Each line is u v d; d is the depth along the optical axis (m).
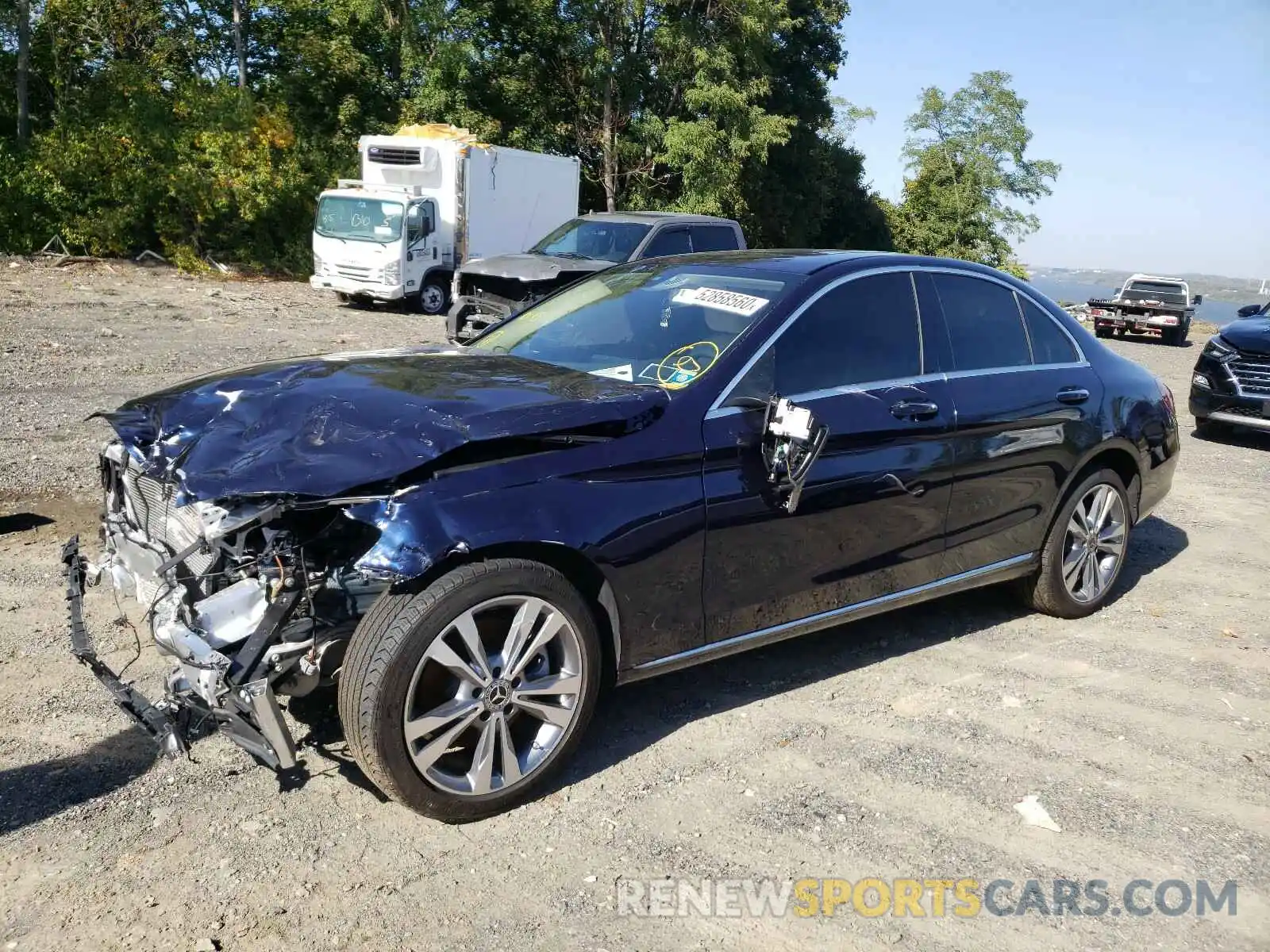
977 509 4.45
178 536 3.27
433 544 2.87
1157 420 5.32
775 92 36.06
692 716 3.91
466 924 2.68
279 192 24.38
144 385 9.88
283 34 29.59
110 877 2.79
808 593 3.90
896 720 3.95
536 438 3.17
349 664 2.92
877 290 4.29
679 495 3.42
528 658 3.14
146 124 23.36
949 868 3.02
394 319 17.98
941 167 47.59
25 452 7.05
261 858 2.90
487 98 31.22
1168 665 4.61
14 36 24.38
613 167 31.53
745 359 3.76
